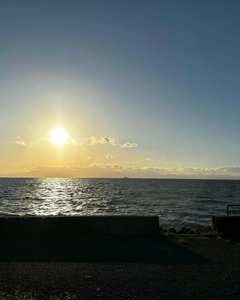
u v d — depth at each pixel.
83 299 5.76
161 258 8.34
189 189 98.50
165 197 60.38
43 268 7.48
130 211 36.16
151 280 6.68
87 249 9.33
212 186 128.12
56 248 9.46
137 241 10.39
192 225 25.72
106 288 6.26
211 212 35.62
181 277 6.86
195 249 9.30
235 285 6.41
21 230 11.11
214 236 11.15
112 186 122.75
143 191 84.12
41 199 54.53
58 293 6.02
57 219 11.27
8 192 75.00
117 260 8.16
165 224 26.20
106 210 37.25
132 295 5.93
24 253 8.88
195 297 5.84
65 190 90.06
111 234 11.27
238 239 10.66
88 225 11.30
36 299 5.69
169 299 5.77
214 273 7.12
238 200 53.41
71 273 7.12
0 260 8.17
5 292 5.98
